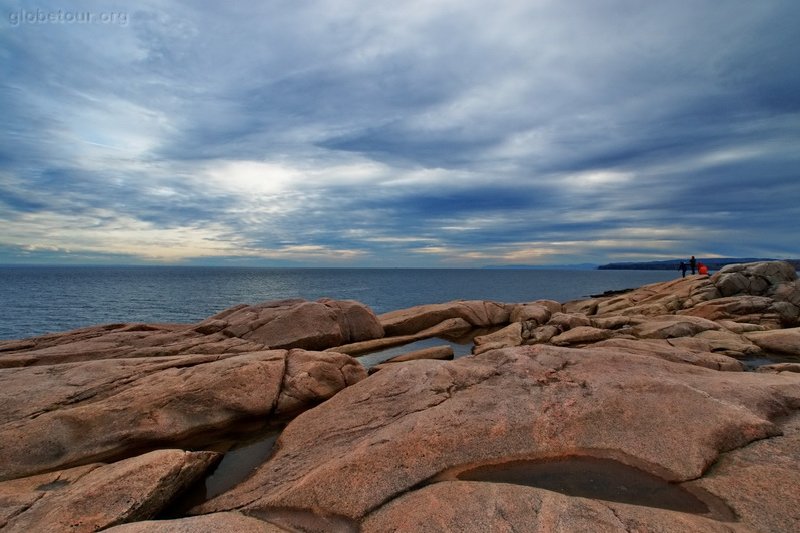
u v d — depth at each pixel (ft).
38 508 24.53
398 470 26.11
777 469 23.76
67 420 35.35
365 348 80.74
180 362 47.98
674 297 111.14
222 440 40.11
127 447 36.11
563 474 25.54
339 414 36.45
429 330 97.76
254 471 30.96
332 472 26.16
